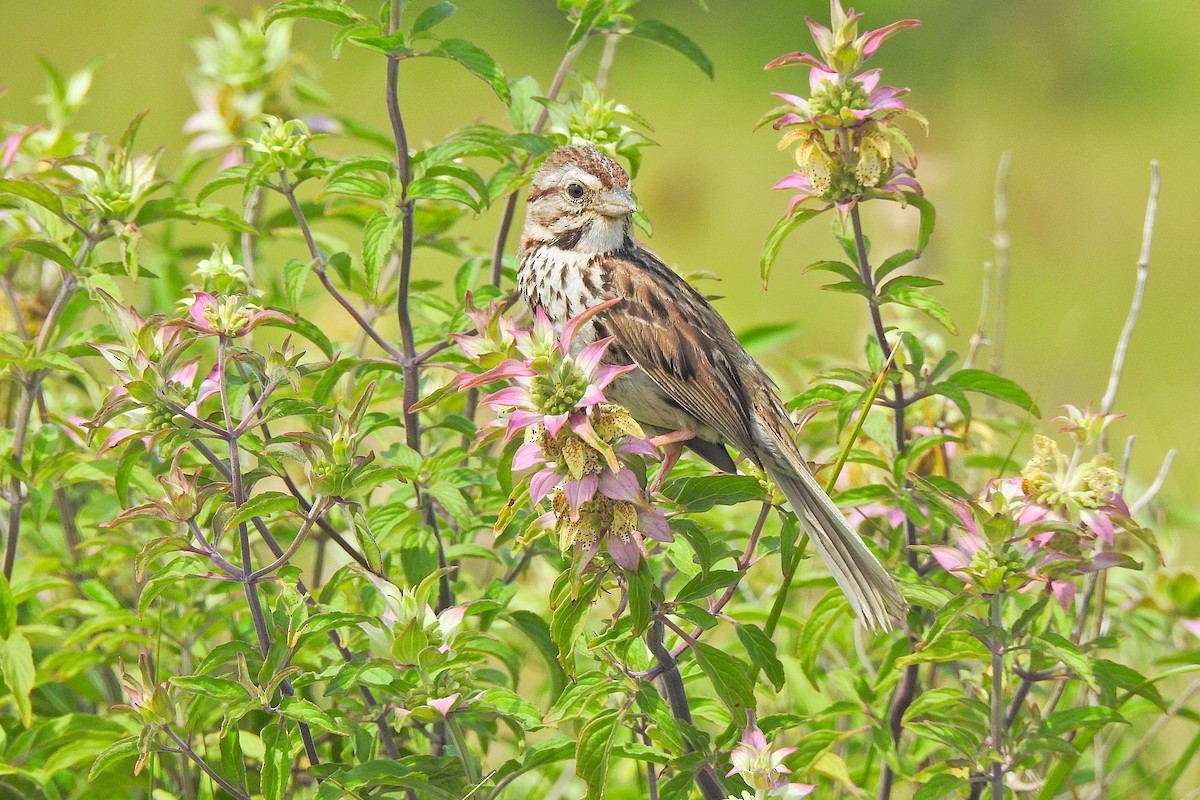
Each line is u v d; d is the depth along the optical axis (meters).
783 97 8.22
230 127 12.43
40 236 9.78
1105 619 10.34
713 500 7.26
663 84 35.41
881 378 7.84
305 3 8.26
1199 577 10.03
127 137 8.77
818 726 10.05
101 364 12.16
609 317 9.22
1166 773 10.36
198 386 7.49
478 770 7.96
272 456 7.38
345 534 10.18
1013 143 32.09
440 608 8.63
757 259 26.62
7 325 10.83
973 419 10.34
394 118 8.66
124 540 9.52
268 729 7.34
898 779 9.05
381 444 10.04
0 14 34.12
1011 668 8.48
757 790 7.10
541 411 6.41
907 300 8.45
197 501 7.17
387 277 11.20
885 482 9.04
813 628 8.73
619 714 7.08
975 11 38.59
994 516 7.43
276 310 7.29
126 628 9.68
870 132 8.12
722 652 7.19
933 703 8.20
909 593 8.15
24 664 8.52
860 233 8.44
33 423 11.36
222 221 8.82
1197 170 31.28
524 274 9.64
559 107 9.75
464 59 8.57
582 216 9.38
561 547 6.54
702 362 9.14
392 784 7.33
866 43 8.05
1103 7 38.75
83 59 32.09
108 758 7.42
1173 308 25.91
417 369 8.91
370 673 7.51
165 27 33.97
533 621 8.76
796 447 8.46
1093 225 28.98
